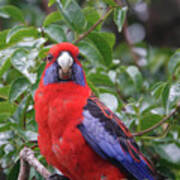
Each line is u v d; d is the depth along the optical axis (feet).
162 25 58.13
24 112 30.50
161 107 34.24
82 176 26.58
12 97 29.86
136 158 28.09
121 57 48.03
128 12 57.00
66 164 26.30
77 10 30.25
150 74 45.62
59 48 28.22
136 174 27.86
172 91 30.37
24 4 50.60
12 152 31.01
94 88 31.01
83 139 25.90
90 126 26.23
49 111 26.68
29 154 28.32
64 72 26.99
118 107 32.65
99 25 33.24
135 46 48.88
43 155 27.84
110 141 26.76
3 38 31.60
